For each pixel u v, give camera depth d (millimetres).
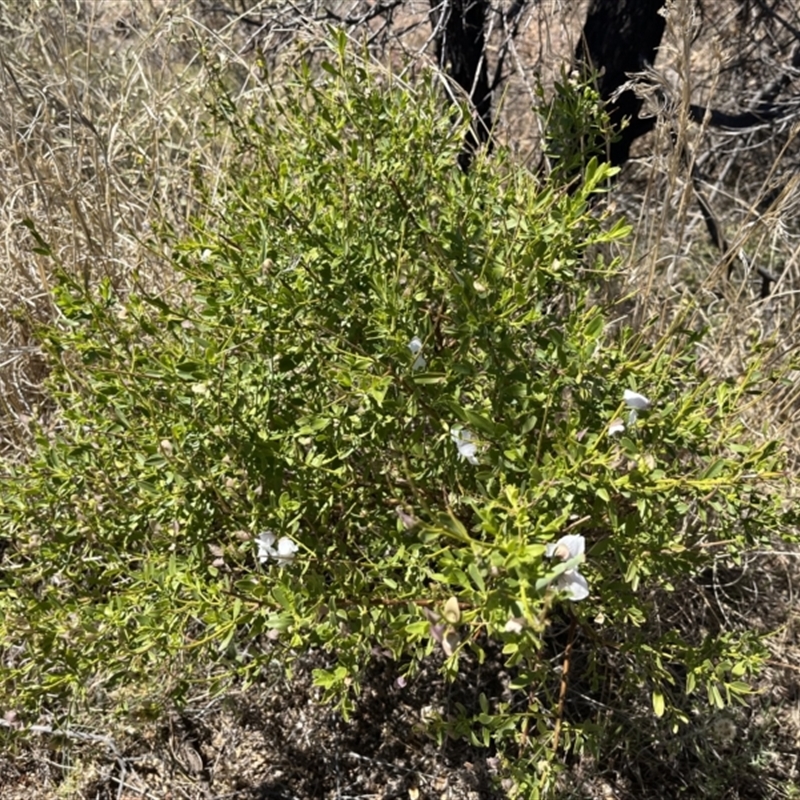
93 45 4090
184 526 2053
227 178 2697
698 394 2139
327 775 2486
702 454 2074
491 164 2564
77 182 3096
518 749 2488
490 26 4027
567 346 1931
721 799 2469
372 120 2246
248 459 2002
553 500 1901
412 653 2158
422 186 2264
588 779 2453
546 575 1533
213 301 1967
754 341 2311
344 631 2023
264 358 2072
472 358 2072
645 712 2525
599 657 2598
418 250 2229
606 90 3465
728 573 2906
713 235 3740
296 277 2025
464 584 1596
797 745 2596
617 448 1818
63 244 3197
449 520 1933
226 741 2523
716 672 1984
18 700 1942
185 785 2451
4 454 2982
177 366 1923
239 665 2281
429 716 2189
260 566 2131
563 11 3379
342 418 1991
